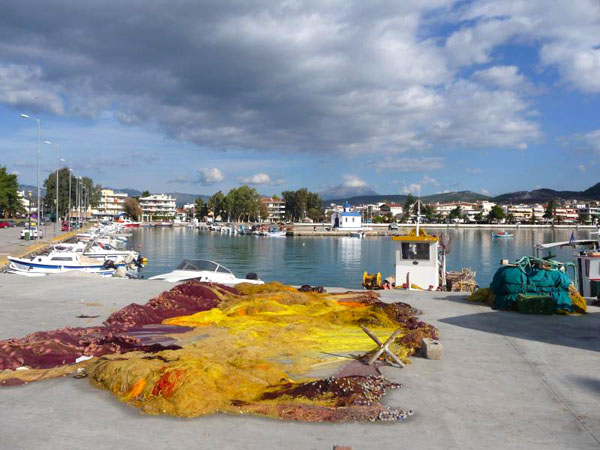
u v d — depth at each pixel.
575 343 9.55
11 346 8.01
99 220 167.12
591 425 5.62
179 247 86.31
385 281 24.94
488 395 6.57
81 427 5.34
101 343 8.58
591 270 16.11
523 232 162.00
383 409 5.81
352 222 144.12
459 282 24.89
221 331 9.91
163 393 5.96
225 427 5.38
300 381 6.85
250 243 100.75
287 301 13.27
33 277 19.44
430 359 8.24
